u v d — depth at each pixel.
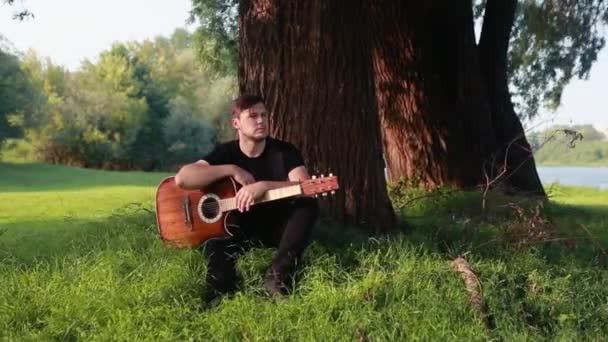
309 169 6.71
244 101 5.43
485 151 11.89
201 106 63.50
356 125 6.79
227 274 5.10
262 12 6.82
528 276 5.51
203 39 17.86
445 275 5.26
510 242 6.46
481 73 12.42
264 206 5.37
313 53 6.68
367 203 6.84
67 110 61.25
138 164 63.72
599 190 17.23
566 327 4.88
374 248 5.89
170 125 61.88
